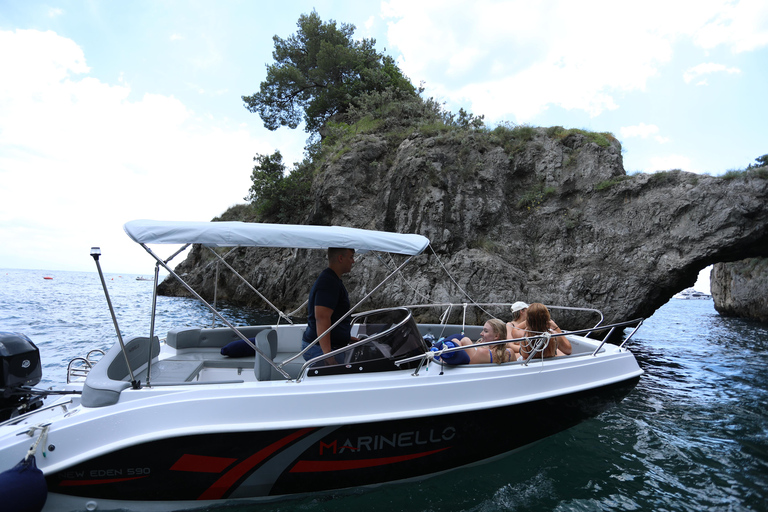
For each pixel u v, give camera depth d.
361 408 3.02
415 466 3.31
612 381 4.03
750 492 3.48
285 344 4.92
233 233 2.92
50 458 2.61
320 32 27.52
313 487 3.12
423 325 5.42
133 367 3.57
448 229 14.91
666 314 27.05
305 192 23.73
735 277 23.73
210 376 4.02
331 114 26.97
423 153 16.42
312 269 17.50
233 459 2.87
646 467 3.89
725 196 11.97
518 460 3.87
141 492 2.81
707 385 7.13
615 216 13.65
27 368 3.38
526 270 14.12
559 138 15.91
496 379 3.45
